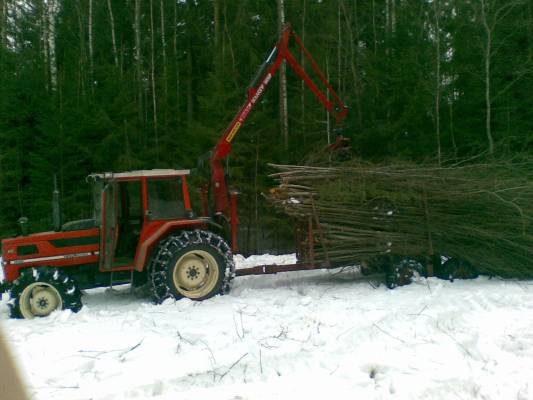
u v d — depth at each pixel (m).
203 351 4.44
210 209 7.75
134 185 6.84
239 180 15.05
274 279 8.16
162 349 4.53
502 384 3.62
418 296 6.43
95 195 7.19
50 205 14.99
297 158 15.15
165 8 20.77
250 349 4.41
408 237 7.28
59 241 6.59
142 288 7.66
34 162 15.15
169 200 6.89
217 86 15.55
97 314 6.10
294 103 16.80
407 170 7.37
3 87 15.03
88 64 17.38
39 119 15.21
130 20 21.02
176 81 18.78
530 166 8.19
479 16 13.06
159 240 6.81
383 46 16.94
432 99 13.43
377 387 3.66
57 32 19.48
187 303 6.32
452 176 7.38
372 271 7.84
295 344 4.55
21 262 6.43
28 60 15.90
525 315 5.43
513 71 13.24
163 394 3.61
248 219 15.16
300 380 3.78
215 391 3.60
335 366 4.04
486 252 7.32
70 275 6.72
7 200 15.21
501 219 7.28
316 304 6.18
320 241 7.14
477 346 4.39
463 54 13.48
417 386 3.57
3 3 18.09
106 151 15.50
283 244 15.17
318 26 18.02
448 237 7.32
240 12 18.33
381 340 4.62
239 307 6.11
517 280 7.49
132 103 15.95
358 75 16.70
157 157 16.42
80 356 4.45
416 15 15.08
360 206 7.26
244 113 7.84
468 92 13.65
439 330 4.87
